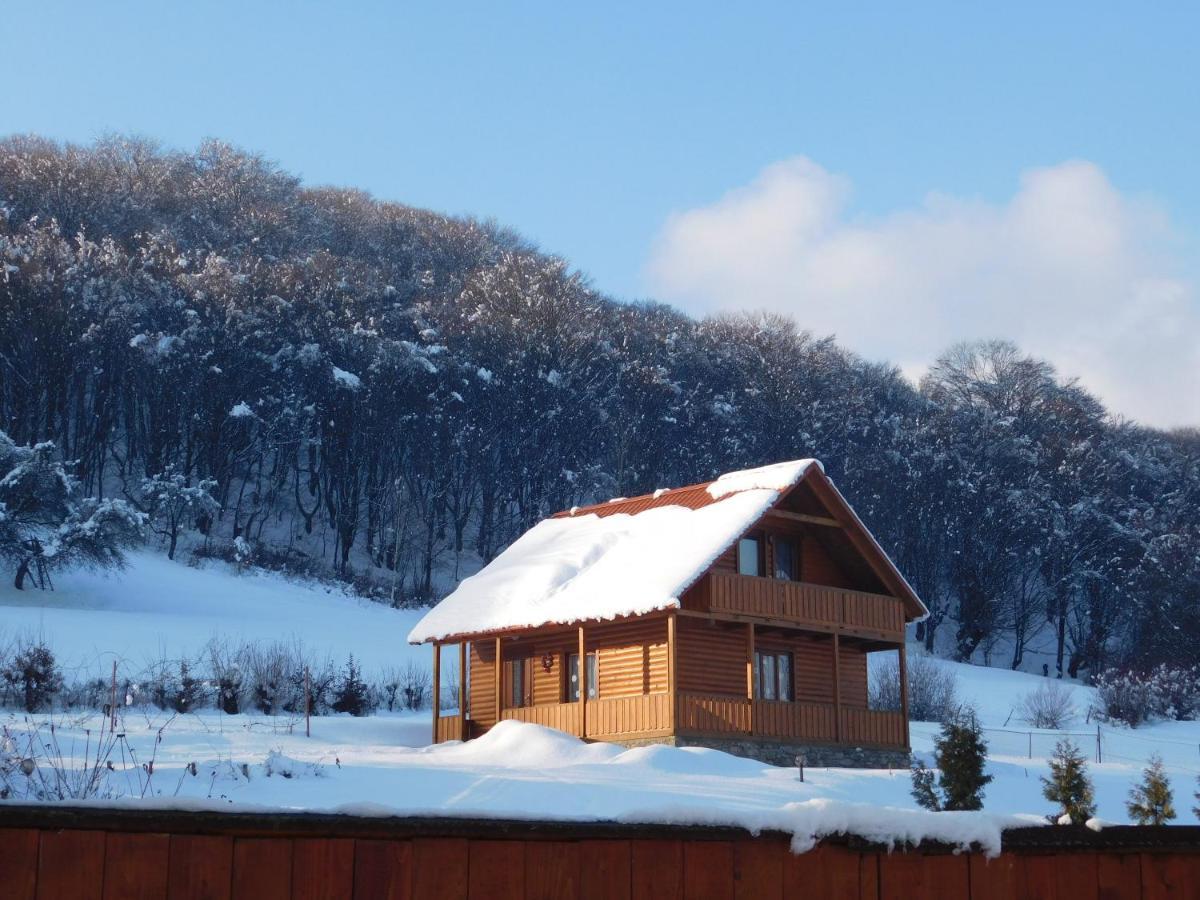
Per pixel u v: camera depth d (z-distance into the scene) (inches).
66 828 177.5
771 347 3585.1
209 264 2874.0
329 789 735.7
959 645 3292.3
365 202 4242.1
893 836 204.2
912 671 2069.4
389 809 192.5
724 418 3366.1
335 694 1525.6
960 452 3427.7
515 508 3292.3
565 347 3184.1
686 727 1257.4
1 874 174.1
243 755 985.5
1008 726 2055.9
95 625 1800.0
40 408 2615.7
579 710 1327.5
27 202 3110.2
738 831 199.9
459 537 3090.6
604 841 196.2
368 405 2908.5
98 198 3211.1
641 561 1348.4
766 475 1422.2
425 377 2982.3
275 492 3014.3
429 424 2972.4
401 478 2938.0
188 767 724.0
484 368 3105.3
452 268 4020.7
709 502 1449.3
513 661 1482.5
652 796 813.2
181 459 2859.3
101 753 888.3
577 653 1414.9
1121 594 3275.1
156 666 1550.2
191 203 3538.4
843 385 3631.9
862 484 3314.5
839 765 1365.7
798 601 1369.3
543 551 1507.1
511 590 1423.5
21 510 2096.5
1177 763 1678.2
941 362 3804.1
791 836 201.8
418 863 189.0
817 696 1465.3
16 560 2095.2
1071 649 3570.4
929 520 3334.2
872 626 1439.5
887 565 1473.9
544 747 1083.9
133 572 2260.1
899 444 3417.8
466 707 1449.3
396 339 3216.0
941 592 3516.2
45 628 1722.4
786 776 1049.5
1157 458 3919.8
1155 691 2263.8
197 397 2741.1
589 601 1315.2
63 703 1278.3
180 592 2209.6
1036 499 3351.4
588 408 3179.1
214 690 1375.5
